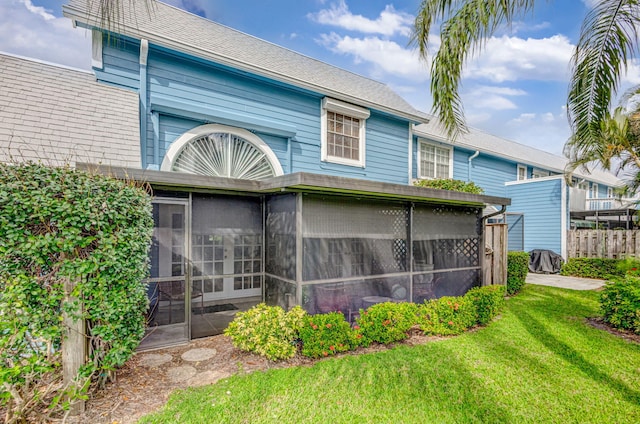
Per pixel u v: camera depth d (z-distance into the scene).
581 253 11.73
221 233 5.43
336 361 4.09
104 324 3.26
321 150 8.43
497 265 7.94
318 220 5.08
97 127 5.25
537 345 4.69
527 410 3.10
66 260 2.96
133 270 3.41
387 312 4.80
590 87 4.18
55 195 2.94
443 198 5.88
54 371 3.12
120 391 3.39
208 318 5.46
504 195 13.99
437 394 3.36
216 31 8.64
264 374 3.75
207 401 3.18
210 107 6.77
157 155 6.12
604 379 3.70
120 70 5.95
